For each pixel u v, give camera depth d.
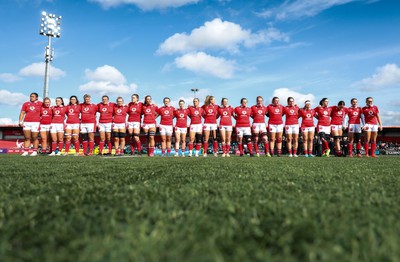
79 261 0.84
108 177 3.12
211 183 2.58
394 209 1.56
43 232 1.11
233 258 0.86
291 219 1.27
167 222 1.24
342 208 1.53
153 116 12.56
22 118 12.12
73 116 12.67
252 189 2.22
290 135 13.39
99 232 1.11
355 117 12.85
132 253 0.88
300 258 0.89
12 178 3.07
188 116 12.81
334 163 6.17
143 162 6.20
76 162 6.16
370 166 5.22
